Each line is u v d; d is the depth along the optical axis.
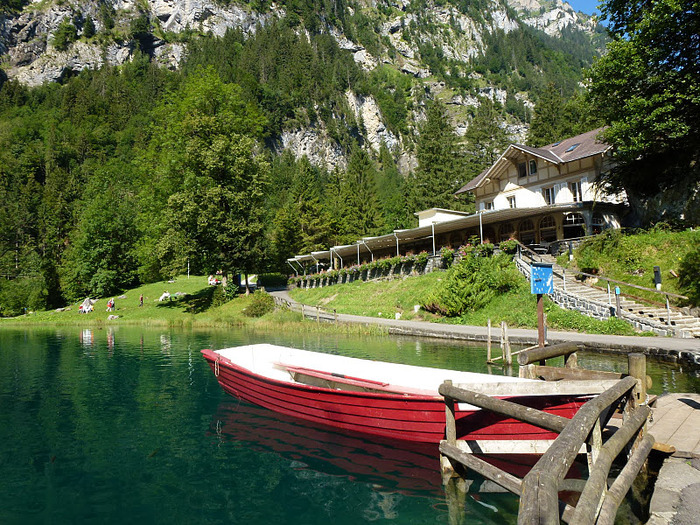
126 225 59.50
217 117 41.81
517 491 5.00
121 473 6.99
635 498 5.13
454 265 28.86
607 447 4.71
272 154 150.75
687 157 24.30
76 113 153.12
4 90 169.00
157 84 162.88
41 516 5.65
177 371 15.53
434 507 5.64
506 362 14.14
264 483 6.52
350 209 68.94
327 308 33.06
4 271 74.69
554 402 6.63
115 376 14.74
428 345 18.83
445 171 69.31
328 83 190.75
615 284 21.19
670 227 23.58
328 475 6.74
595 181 30.58
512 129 193.62
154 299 48.38
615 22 25.81
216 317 35.34
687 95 21.44
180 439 8.52
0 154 122.94
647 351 13.93
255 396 10.63
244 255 39.38
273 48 188.62
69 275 57.56
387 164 169.00
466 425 6.76
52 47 194.38
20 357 19.30
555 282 23.11
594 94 25.69
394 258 35.31
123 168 109.25
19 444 8.34
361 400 8.06
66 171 116.94
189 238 38.16
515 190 37.72
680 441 6.26
